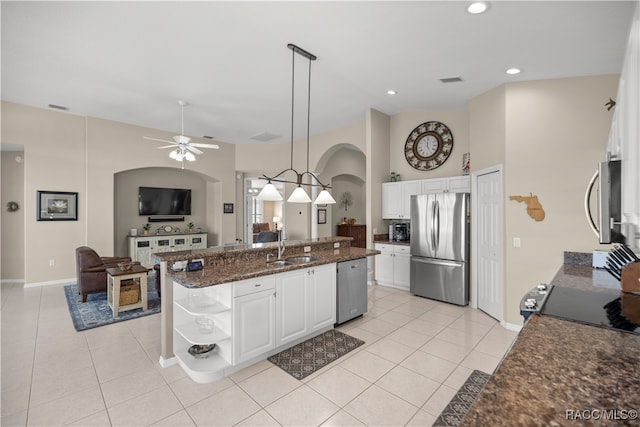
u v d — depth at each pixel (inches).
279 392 91.4
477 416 28.7
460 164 193.2
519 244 138.6
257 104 192.2
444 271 176.9
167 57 131.9
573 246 128.0
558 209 131.0
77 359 110.1
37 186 202.5
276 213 496.7
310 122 233.8
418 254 189.3
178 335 108.5
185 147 187.0
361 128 230.1
